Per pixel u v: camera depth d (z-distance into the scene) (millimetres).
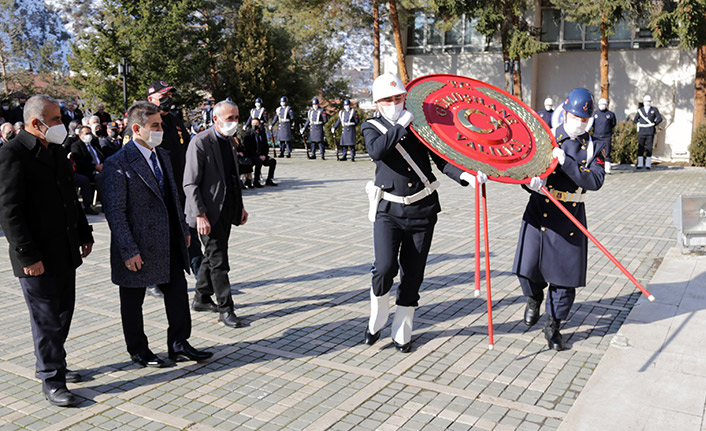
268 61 31938
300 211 10781
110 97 32406
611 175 16016
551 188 4586
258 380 4172
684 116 22828
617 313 5430
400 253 4629
